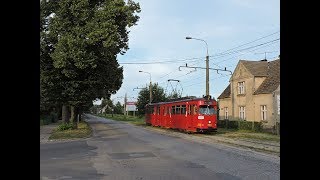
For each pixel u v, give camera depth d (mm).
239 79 52281
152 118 52219
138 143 24812
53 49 32500
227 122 45250
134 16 33031
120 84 38312
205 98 34688
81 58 30047
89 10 31266
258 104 47719
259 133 35625
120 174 12422
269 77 48469
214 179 11414
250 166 14156
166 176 11992
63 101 33188
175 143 24703
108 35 30531
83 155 18047
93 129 44438
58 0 32156
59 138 28406
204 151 19688
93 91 33250
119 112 158000
